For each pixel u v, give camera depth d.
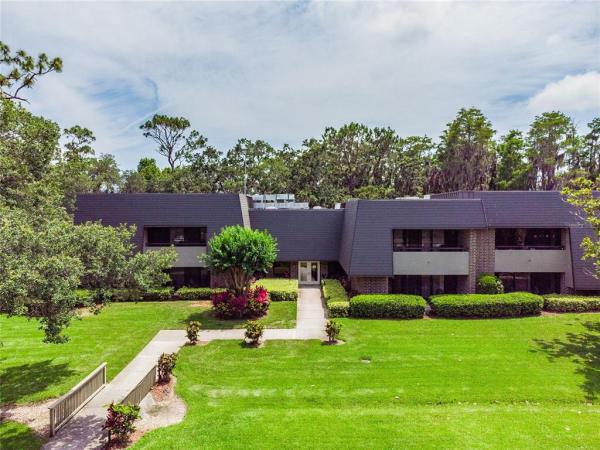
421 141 69.06
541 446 10.23
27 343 18.67
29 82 21.89
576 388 13.99
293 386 14.07
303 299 27.73
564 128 59.25
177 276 30.36
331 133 64.25
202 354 17.31
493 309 23.27
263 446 10.13
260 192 59.31
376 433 10.81
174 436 10.62
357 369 15.55
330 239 32.62
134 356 17.28
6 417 11.93
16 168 20.64
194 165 59.28
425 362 16.25
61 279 10.76
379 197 54.09
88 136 38.03
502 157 63.41
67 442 10.58
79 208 29.12
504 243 27.98
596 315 23.61
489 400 13.14
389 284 28.31
